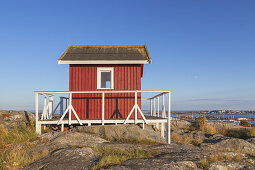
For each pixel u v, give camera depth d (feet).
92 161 22.22
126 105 43.52
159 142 35.68
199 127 61.87
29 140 33.42
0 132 35.70
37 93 38.65
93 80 44.11
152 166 20.39
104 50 48.75
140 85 44.24
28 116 50.93
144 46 51.21
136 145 31.27
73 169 19.86
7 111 49.78
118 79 44.21
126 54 46.09
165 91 37.96
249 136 52.39
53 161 21.84
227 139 41.98
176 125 64.08
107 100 43.55
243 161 24.58
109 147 28.58
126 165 20.67
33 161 22.77
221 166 21.50
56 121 38.73
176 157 24.23
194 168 20.95
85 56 44.57
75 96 43.65
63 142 31.19
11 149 27.66
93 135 35.70
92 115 43.39
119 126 37.99
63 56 44.09
